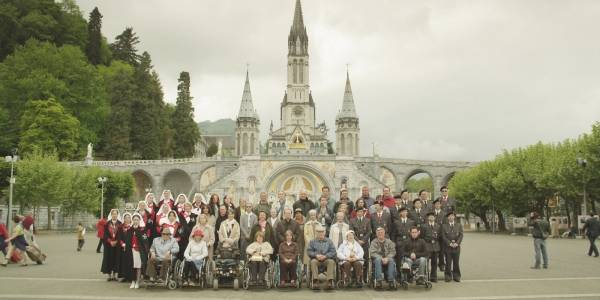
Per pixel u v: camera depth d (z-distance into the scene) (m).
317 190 78.69
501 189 53.66
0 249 22.08
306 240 15.78
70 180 56.09
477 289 14.89
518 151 55.91
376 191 77.38
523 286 15.34
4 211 59.84
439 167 92.75
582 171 41.94
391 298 13.48
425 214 17.22
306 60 135.12
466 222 83.44
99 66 94.31
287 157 78.19
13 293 13.95
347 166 78.06
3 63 76.62
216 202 18.55
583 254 26.31
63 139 71.56
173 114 103.69
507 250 30.02
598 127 41.72
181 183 91.06
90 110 82.00
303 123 133.50
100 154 87.38
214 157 87.19
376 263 15.01
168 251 15.21
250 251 15.23
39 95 74.38
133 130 89.25
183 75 104.38
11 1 88.62
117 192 68.12
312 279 14.84
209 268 15.81
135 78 91.44
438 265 18.62
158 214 16.67
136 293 14.29
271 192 78.38
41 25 86.44
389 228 16.50
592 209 50.28
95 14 101.81
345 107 125.19
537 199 53.91
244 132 123.69
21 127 70.69
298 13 136.62
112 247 16.83
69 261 23.41
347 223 16.88
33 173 52.38
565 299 13.02
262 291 14.76
